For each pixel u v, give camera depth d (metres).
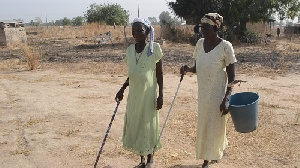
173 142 5.34
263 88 9.13
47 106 7.63
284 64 13.20
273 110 7.03
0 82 10.50
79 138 5.61
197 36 23.66
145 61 3.96
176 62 14.36
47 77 11.26
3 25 22.81
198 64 4.03
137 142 4.14
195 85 9.73
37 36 33.97
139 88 4.02
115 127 6.17
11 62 14.82
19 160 4.80
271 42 26.23
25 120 6.61
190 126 6.08
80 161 4.70
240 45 24.22
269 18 26.83
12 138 5.65
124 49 20.27
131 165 4.54
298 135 5.53
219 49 3.89
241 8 25.27
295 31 37.25
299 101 7.77
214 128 4.05
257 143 5.19
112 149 5.10
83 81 10.52
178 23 29.73
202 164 4.51
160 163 4.54
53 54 17.98
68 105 7.71
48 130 6.02
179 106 7.48
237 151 4.89
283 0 25.75
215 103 3.99
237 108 3.95
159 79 4.15
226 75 4.05
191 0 25.88
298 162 4.53
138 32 3.89
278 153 4.82
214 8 25.48
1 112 7.19
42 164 4.64
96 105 7.70
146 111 4.07
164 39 25.47
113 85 9.88
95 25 34.41
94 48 21.14
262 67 12.59
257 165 4.45
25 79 10.96
